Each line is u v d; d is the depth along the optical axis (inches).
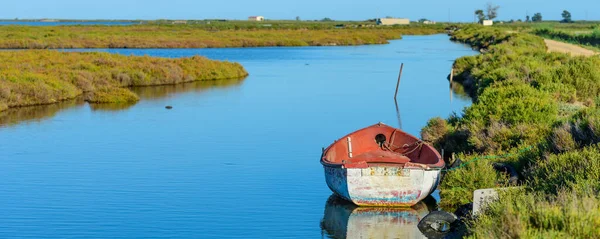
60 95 1914.4
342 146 951.0
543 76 1530.5
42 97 1835.6
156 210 791.1
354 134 972.6
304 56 4013.3
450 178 802.8
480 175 778.2
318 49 4931.1
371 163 803.4
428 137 1130.0
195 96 2014.0
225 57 3897.6
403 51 4562.0
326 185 910.4
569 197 528.4
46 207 804.6
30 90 1833.2
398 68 3041.3
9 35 5201.8
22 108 1752.0
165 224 737.6
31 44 4552.2
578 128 856.3
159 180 938.7
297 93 2058.3
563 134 827.4
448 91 2071.9
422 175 769.6
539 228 478.0
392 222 746.2
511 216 484.1
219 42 5260.8
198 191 878.4
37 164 1050.1
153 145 1208.8
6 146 1205.1
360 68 3048.7
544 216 485.1
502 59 2240.4
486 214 579.5
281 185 911.7
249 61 3553.2
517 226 466.3
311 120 1501.0
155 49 4719.5
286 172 989.8
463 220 649.6
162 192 873.5
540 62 2046.0
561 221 474.9
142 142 1240.2
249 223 739.4
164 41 5118.1
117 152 1145.4
